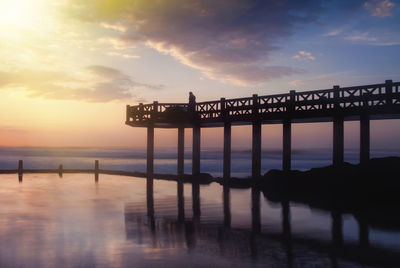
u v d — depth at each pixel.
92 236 9.22
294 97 17.70
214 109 21.39
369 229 9.70
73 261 7.18
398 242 8.45
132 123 25.03
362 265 6.88
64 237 9.12
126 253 7.72
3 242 8.63
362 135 15.52
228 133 21.27
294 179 17.58
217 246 8.26
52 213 12.39
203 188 19.59
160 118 23.52
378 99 14.91
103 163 54.03
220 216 11.81
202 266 6.84
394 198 13.52
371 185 14.34
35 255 7.59
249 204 14.18
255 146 19.52
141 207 13.62
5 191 18.25
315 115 16.80
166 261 7.17
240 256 7.48
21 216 11.84
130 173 27.72
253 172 19.64
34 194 17.17
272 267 6.76
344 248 8.01
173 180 23.95
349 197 14.69
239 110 20.09
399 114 14.74
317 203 14.06
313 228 9.94
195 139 23.55
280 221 10.93
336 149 16.27
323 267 6.77
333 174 15.94
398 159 15.07
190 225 10.50
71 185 21.05
